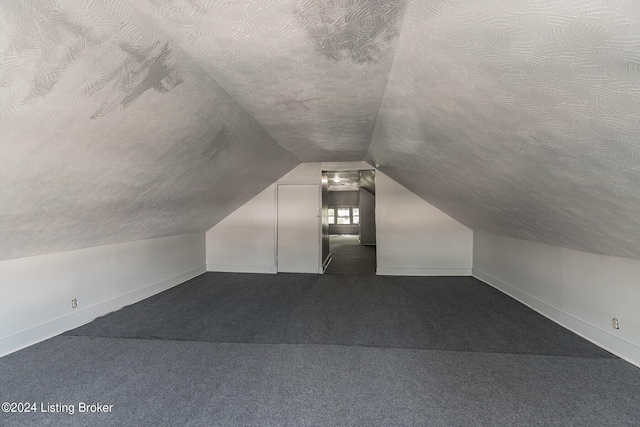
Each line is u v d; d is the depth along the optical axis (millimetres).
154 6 1133
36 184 1749
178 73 1604
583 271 2557
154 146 2123
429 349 2354
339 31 1328
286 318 3059
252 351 2334
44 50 1062
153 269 3941
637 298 2078
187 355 2264
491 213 3227
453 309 3297
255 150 3385
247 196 4957
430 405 1672
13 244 2182
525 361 2150
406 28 1280
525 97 1274
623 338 2184
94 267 3062
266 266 5215
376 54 1529
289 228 5215
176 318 3057
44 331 2553
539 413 1595
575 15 831
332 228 13031
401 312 3219
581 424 1509
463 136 1966
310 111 2418
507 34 1030
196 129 2256
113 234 3096
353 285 4359
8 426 1499
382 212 5012
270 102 2205
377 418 1569
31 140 1425
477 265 4699
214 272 5258
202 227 4930
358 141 3479
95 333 2684
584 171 1493
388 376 1969
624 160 1242
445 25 1154
